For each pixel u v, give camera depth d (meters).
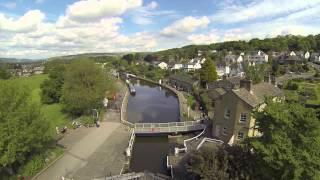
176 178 28.09
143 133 44.41
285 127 19.36
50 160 32.00
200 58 181.75
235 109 37.50
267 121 20.69
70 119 53.47
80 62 53.66
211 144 36.00
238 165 22.83
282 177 18.95
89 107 53.47
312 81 92.19
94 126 46.12
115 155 34.06
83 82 53.00
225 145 26.59
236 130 37.66
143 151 38.97
